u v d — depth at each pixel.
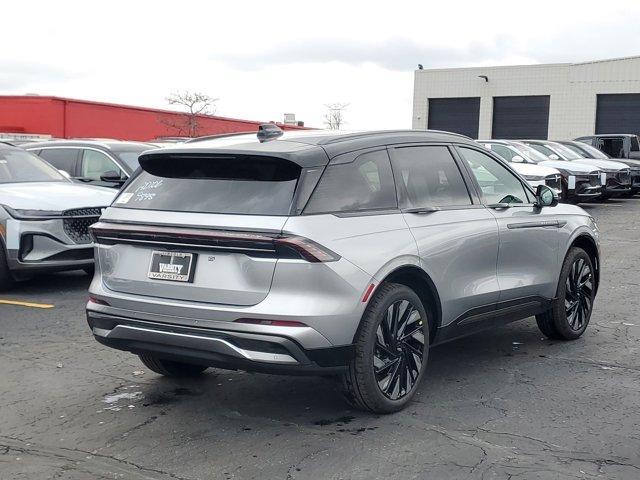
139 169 5.22
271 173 4.63
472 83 45.16
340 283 4.44
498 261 5.79
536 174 16.88
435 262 5.14
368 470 4.09
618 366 6.02
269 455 4.31
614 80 41.28
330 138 4.97
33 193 9.02
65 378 5.77
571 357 6.28
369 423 4.78
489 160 6.17
